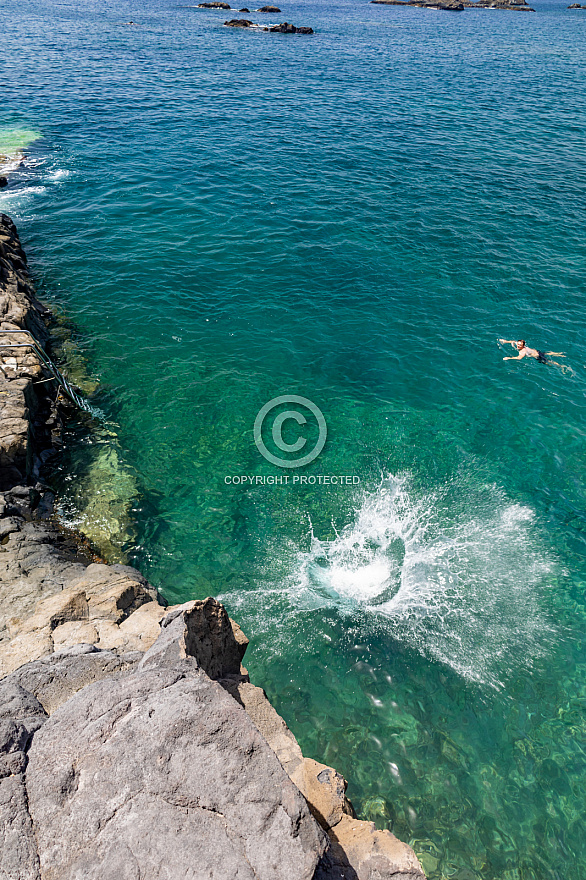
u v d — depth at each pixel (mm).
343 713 9484
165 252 23297
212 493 13367
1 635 8281
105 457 14094
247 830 4293
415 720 9383
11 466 12266
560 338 18688
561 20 118875
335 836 5797
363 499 13391
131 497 13086
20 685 5977
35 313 18016
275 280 21578
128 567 11109
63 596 8883
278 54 64562
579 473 14117
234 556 12039
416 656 10297
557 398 16359
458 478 14008
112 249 23500
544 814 8203
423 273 21969
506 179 30609
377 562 12031
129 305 20078
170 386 16562
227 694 5297
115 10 104500
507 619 10961
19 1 115562
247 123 39094
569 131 38625
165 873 4078
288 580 11625
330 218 26094
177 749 4734
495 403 16219
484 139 36844
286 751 6512
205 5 113938
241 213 26484
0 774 4625
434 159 33250
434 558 12141
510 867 7676
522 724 9305
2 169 30594
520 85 52281
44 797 4527
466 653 10375
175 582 11453
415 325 19250
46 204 27312
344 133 37406
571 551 12297
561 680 9953
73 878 4105
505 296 20672
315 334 18844
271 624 10789
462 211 26891
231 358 17781
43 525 11820
